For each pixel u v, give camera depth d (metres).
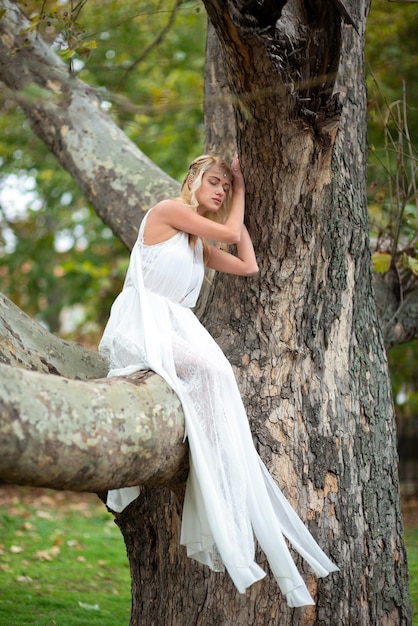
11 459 2.75
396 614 4.25
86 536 8.95
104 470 3.06
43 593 6.46
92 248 12.65
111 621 5.73
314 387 4.18
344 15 3.49
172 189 5.49
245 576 3.34
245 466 3.56
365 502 4.23
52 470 2.88
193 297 4.05
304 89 3.62
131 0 9.71
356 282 4.43
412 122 11.11
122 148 5.84
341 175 4.40
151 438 3.25
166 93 9.82
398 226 5.92
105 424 3.07
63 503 11.19
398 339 6.02
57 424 2.89
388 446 4.42
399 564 4.33
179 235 3.96
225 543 3.28
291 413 4.11
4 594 6.30
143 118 9.56
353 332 4.38
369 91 9.44
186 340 3.79
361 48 4.78
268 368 4.14
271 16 3.36
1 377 2.80
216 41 5.33
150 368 3.65
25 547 8.22
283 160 3.84
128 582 7.13
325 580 4.00
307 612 3.97
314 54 3.59
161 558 4.27
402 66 10.70
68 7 6.46
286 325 4.17
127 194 5.57
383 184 6.46
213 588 4.04
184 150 11.88
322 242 4.18
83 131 5.89
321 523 4.05
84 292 12.35
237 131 3.88
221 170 4.05
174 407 3.46
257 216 4.09
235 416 3.67
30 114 6.10
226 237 3.92
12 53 5.33
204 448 3.47
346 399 4.26
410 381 12.10
